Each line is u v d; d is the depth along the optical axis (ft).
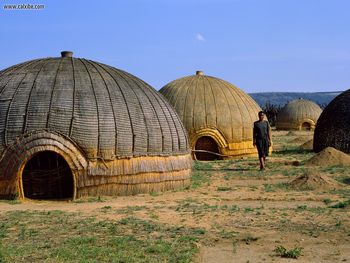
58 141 49.24
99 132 50.67
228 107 93.56
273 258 30.32
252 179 65.00
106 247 31.99
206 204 47.55
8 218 40.63
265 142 73.31
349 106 97.96
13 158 49.03
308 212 43.32
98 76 54.85
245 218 40.96
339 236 35.40
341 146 96.12
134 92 55.72
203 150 91.56
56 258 29.35
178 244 32.91
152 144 54.13
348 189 55.47
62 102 50.70
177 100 94.32
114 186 51.31
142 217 41.19
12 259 29.09
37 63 56.13
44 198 51.75
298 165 78.84
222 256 30.71
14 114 49.96
